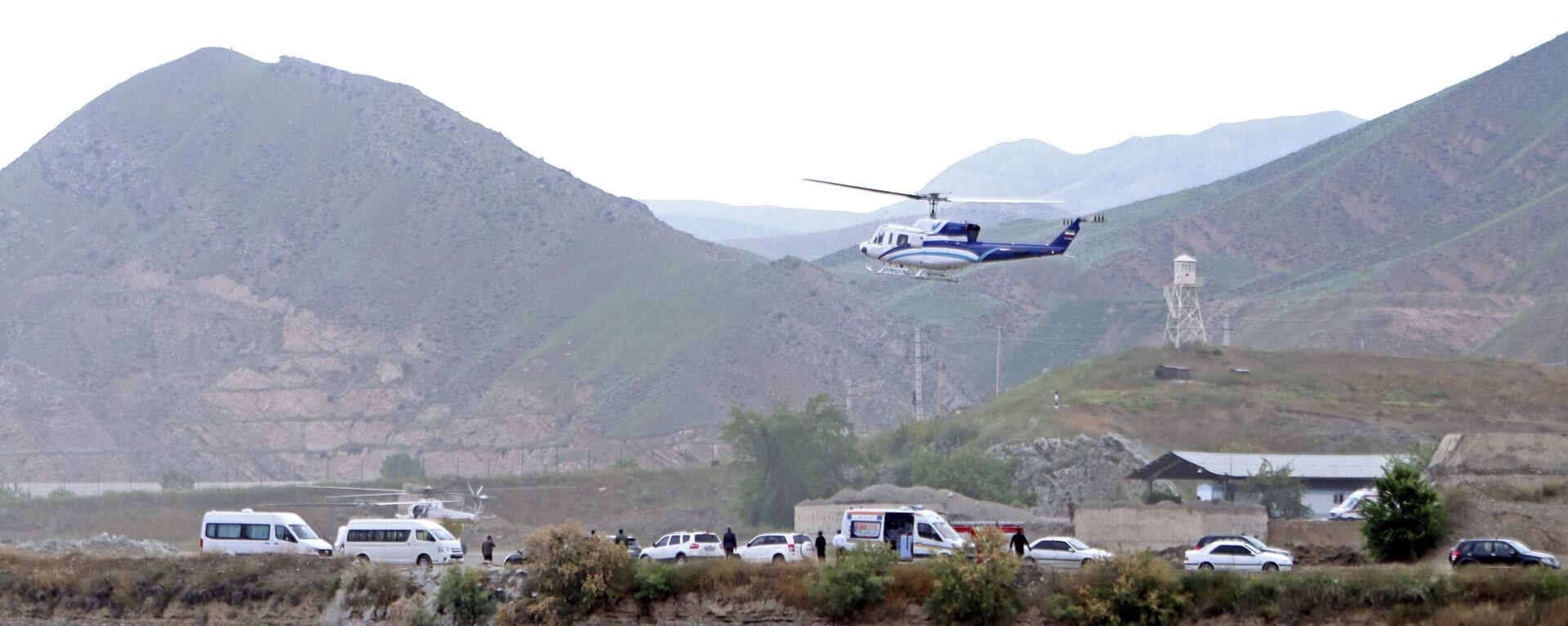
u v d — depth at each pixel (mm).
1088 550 61062
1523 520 61625
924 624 55406
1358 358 158250
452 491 142375
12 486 194750
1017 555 57094
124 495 142000
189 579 63125
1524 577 51500
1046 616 54688
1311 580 53406
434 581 60812
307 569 63188
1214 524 70312
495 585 59875
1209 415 132750
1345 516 80125
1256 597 53500
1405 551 60812
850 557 57500
